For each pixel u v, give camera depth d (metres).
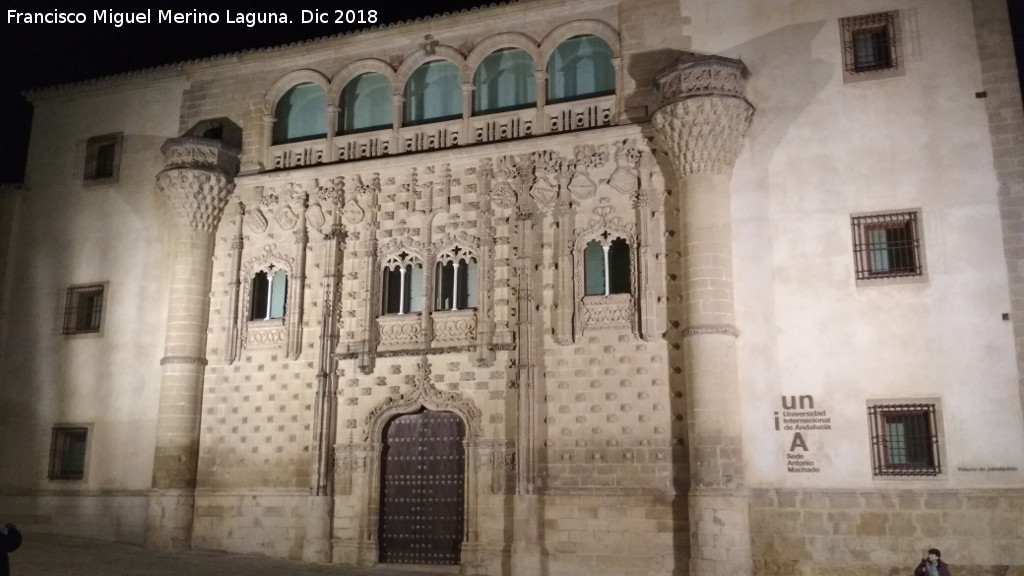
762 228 24.75
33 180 33.81
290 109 31.45
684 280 24.64
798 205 24.61
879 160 24.20
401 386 27.30
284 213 29.67
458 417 27.06
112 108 33.31
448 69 29.73
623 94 26.83
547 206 26.83
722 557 22.47
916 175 23.83
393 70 29.69
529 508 24.86
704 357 23.66
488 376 26.36
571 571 24.48
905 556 22.14
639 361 25.17
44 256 32.91
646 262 25.47
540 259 26.61
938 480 22.23
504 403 26.03
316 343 28.36
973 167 23.39
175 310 29.41
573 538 24.69
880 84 24.61
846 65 25.02
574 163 26.80
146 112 32.72
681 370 24.72
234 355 29.22
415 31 29.52
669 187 25.88
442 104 29.56
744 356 24.22
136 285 31.31
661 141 25.55
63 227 32.91
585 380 25.53
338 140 29.83
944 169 23.62
